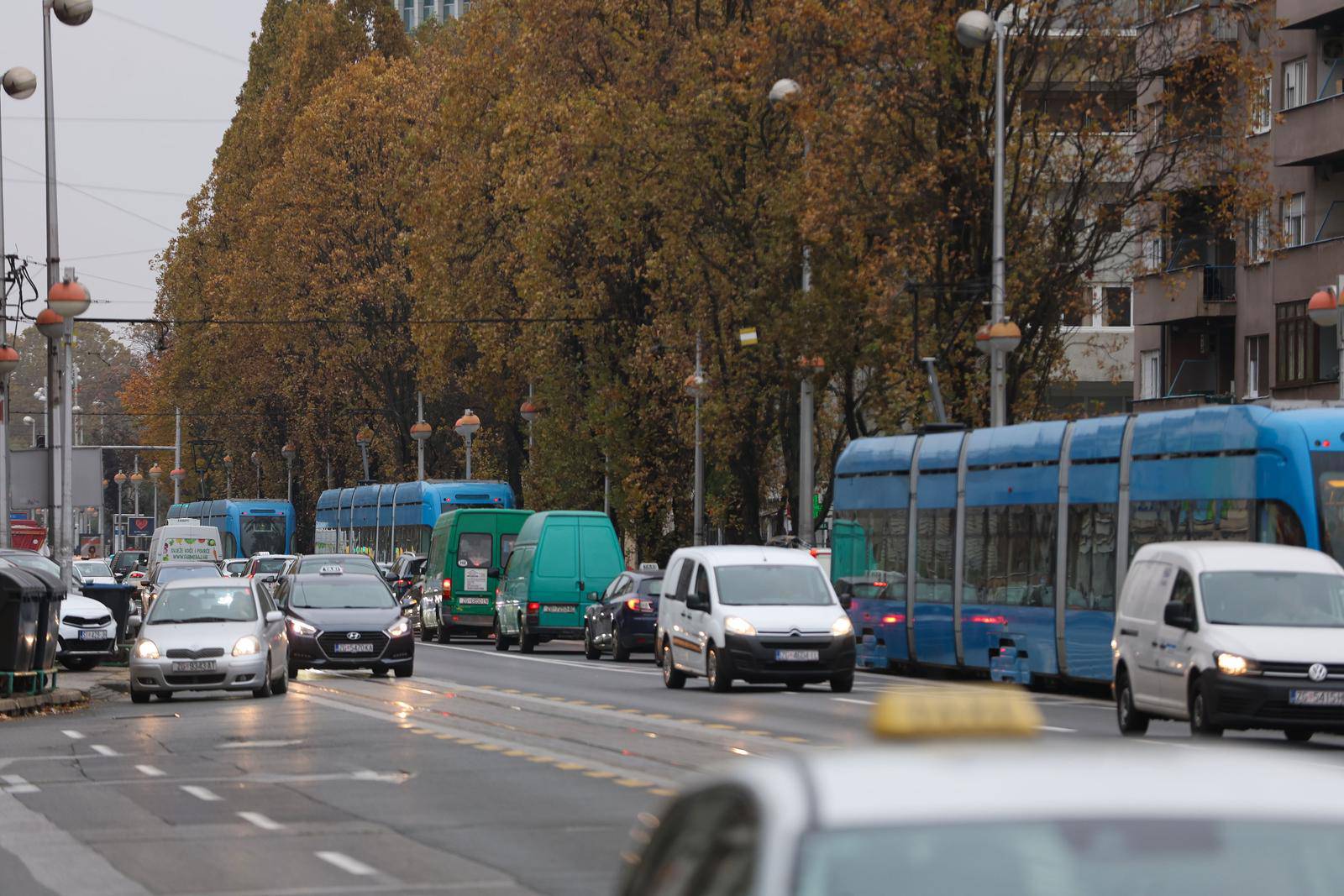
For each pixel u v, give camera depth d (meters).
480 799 50.41
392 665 107.88
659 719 75.56
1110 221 134.38
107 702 91.12
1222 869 9.91
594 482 192.38
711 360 158.50
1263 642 62.34
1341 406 81.00
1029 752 11.22
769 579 93.94
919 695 11.62
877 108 130.62
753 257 151.38
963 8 130.62
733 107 153.12
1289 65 166.75
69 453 119.56
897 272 131.25
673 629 97.56
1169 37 134.62
